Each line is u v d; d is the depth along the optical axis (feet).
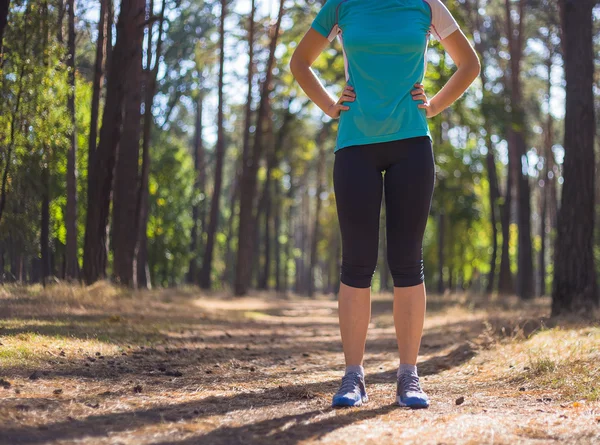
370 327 34.04
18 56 27.84
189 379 12.46
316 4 68.13
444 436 7.54
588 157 27.61
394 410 9.33
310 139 112.16
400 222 9.75
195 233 120.57
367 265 9.93
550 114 94.68
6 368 11.58
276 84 87.76
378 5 9.89
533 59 87.71
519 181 73.97
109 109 37.19
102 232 37.27
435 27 10.11
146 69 48.88
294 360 17.07
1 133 28.02
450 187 88.74
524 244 73.72
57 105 30.53
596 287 27.25
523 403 10.47
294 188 152.25
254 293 83.20
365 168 9.70
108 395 10.11
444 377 14.49
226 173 181.68
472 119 59.82
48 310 23.11
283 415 8.89
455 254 120.98
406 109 9.66
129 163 45.24
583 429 8.08
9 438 7.03
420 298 9.98
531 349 15.84
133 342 17.43
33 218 33.12
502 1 77.05
